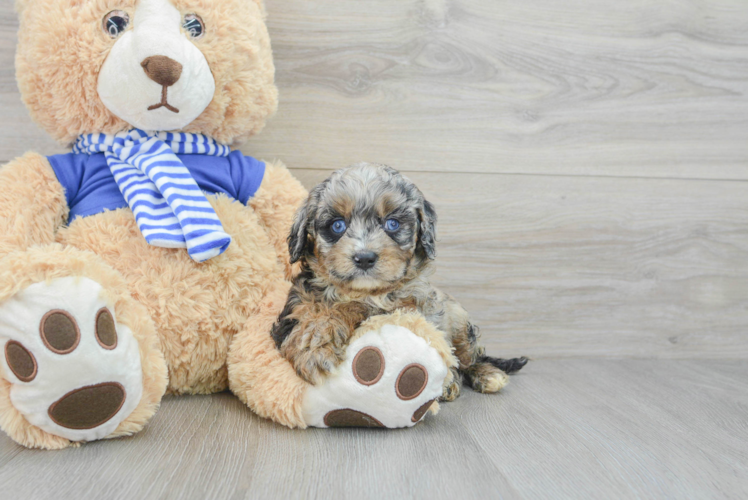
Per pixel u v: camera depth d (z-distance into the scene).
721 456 1.82
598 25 3.03
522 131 3.02
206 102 2.15
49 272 1.62
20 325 1.57
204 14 2.11
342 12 2.83
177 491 1.47
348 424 1.95
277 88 2.74
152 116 2.08
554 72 3.02
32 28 2.03
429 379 1.87
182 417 2.03
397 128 2.93
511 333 3.10
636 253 3.15
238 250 2.19
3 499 1.40
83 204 2.17
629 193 3.13
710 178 3.17
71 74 2.02
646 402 2.39
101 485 1.49
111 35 2.00
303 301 2.10
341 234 2.07
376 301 2.12
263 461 1.68
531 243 3.07
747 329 3.22
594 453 1.82
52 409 1.62
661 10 3.06
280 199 2.45
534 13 2.97
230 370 2.12
